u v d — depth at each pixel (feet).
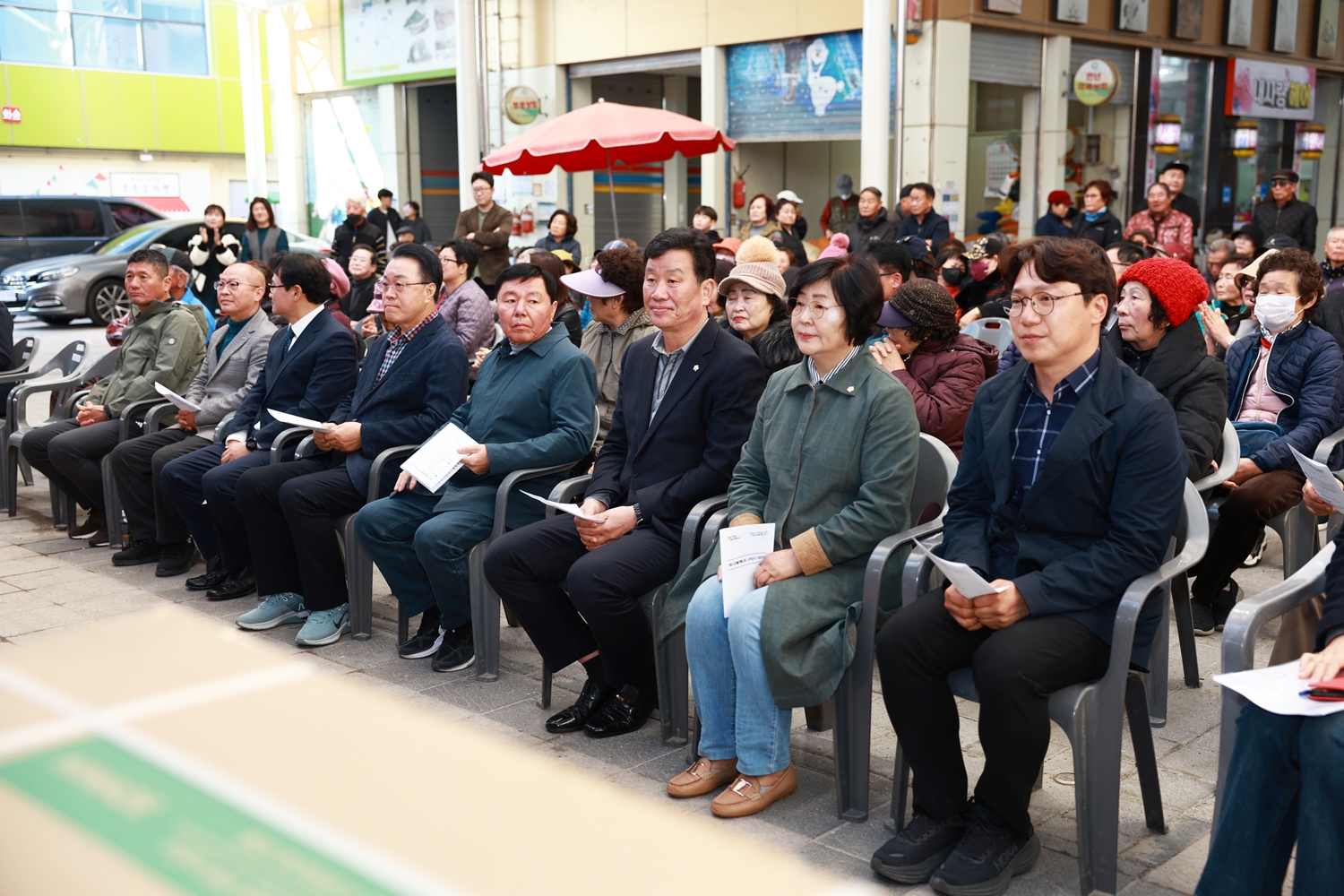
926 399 12.14
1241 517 12.55
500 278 12.82
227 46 72.74
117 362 18.72
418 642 13.06
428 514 12.75
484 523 12.28
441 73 50.08
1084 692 7.71
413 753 2.52
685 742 10.60
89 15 67.97
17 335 43.86
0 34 65.10
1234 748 7.04
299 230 59.67
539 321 12.75
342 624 13.80
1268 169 48.37
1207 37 43.60
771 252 14.89
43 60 66.74
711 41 40.29
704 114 40.93
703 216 31.68
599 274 13.80
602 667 10.82
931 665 8.18
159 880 2.10
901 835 8.23
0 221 50.01
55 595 15.30
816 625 8.93
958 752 8.34
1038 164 38.96
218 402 16.58
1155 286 11.69
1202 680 11.82
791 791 9.41
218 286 16.87
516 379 12.83
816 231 44.06
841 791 9.05
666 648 10.40
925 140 35.58
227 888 2.07
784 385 10.09
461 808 2.28
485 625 12.22
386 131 53.83
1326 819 6.37
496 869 2.07
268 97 71.20
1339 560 7.48
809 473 9.56
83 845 2.22
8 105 65.41
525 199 46.03
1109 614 7.98
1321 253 52.90
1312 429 13.38
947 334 12.41
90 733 2.66
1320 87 50.83
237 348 16.83
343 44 54.60
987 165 37.32
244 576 15.39
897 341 12.55
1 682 2.99
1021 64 37.73
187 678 2.97
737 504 10.13
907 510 9.34
